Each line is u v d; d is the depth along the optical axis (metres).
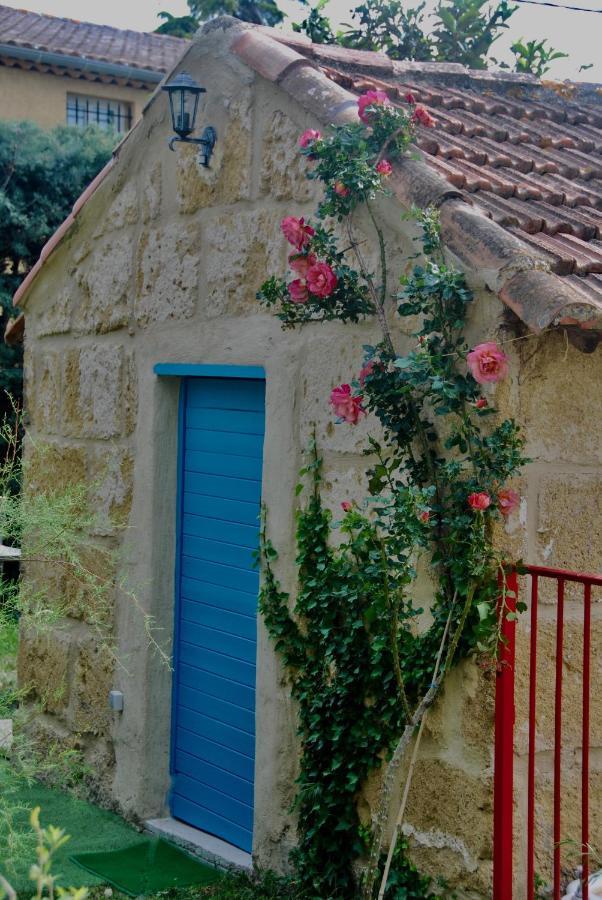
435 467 4.20
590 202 5.04
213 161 5.67
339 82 5.79
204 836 5.81
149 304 6.13
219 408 5.84
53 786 6.71
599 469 4.32
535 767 4.22
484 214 4.40
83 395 6.66
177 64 5.91
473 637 4.05
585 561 4.29
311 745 4.93
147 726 6.07
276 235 5.28
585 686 3.69
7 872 5.32
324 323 4.98
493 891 4.00
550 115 6.59
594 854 4.17
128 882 5.34
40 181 13.51
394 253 4.56
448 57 9.87
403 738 3.98
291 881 5.00
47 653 6.84
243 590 5.66
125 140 6.30
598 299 3.95
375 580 4.12
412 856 4.41
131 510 6.23
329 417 4.94
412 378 3.95
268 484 5.25
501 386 4.02
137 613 6.14
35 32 17.70
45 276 7.06
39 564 6.92
